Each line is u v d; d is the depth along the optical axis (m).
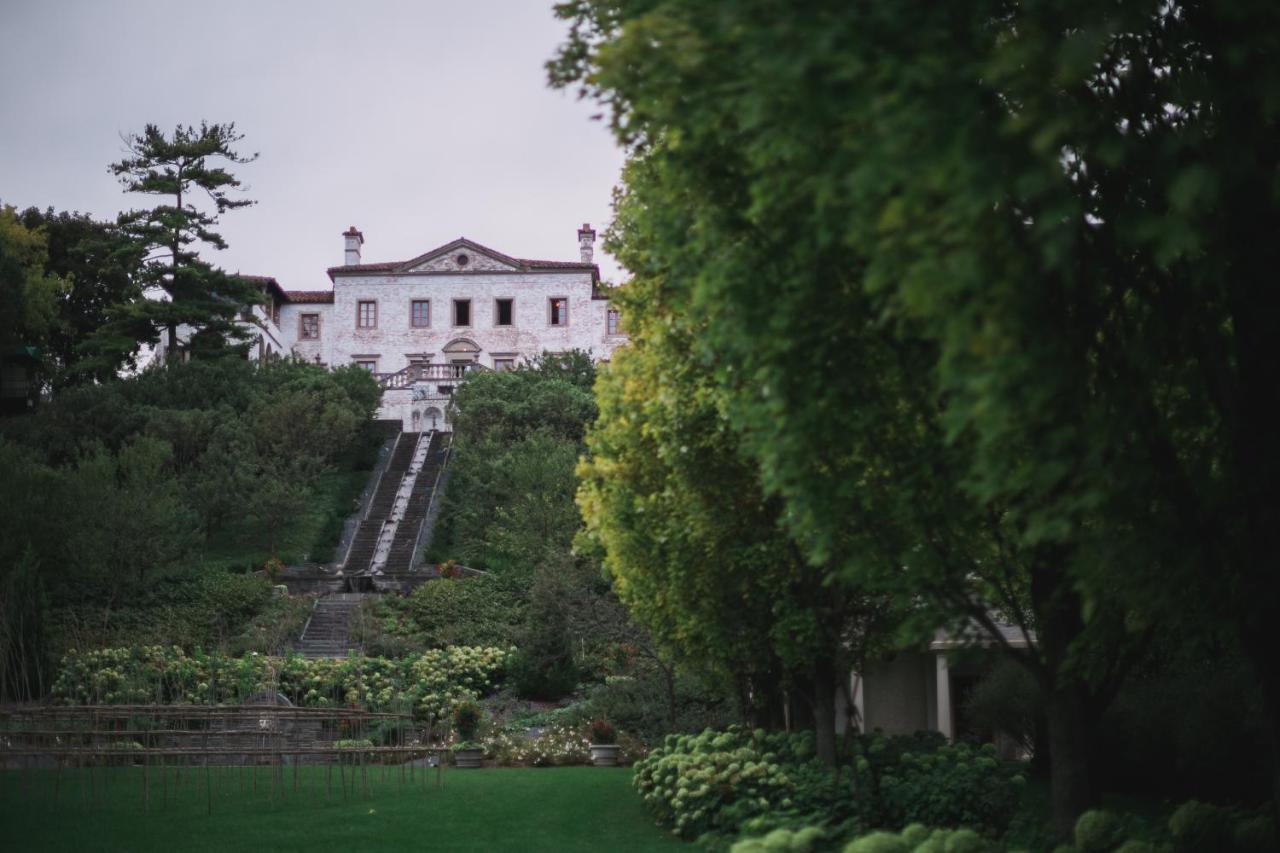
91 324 66.12
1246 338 6.96
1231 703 15.62
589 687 32.59
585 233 72.50
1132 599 6.65
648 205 8.37
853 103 5.01
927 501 7.41
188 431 47.16
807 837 8.59
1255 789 15.79
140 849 13.70
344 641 37.50
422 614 38.62
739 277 6.74
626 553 15.44
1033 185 4.82
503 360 69.69
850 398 6.95
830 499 7.39
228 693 29.02
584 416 52.53
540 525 42.62
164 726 26.27
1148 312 7.20
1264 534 6.82
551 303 70.19
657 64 5.81
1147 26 6.54
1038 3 5.35
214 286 56.53
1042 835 9.53
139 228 55.91
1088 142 5.85
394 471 55.56
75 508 36.25
